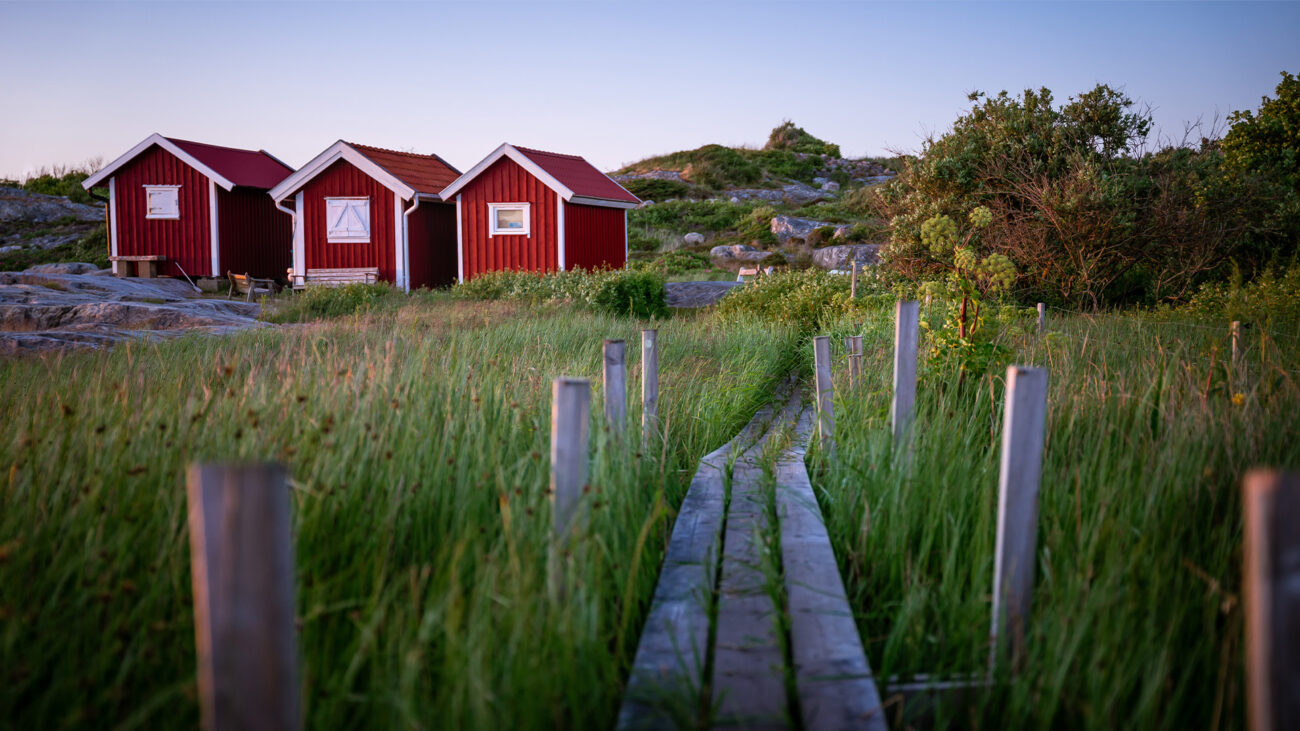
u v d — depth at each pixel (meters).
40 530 2.93
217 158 26.16
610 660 2.82
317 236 23.62
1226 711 2.55
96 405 4.23
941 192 17.58
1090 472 3.82
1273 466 3.71
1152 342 7.47
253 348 8.42
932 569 3.60
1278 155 19.50
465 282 21.61
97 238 34.22
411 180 23.62
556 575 2.73
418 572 3.04
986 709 2.63
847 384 7.05
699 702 2.54
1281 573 1.37
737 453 5.86
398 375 5.19
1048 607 2.90
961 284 6.56
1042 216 15.86
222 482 1.54
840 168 61.66
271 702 1.56
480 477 3.62
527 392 5.57
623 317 17.30
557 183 22.06
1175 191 15.23
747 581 3.49
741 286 19.97
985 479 3.89
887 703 2.55
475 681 2.19
